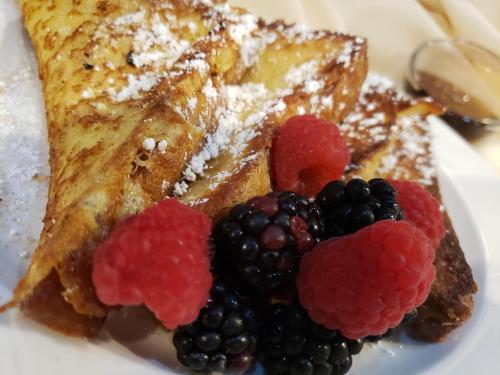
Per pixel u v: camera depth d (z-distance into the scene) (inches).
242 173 3.7
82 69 4.4
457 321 3.8
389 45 7.6
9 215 4.0
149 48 4.6
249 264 3.2
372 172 4.8
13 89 5.0
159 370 3.3
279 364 3.3
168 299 2.8
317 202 3.7
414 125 5.6
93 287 3.1
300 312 3.3
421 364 3.8
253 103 4.6
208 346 3.2
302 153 3.9
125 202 3.4
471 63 7.5
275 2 7.0
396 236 3.1
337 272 3.1
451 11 8.2
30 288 3.0
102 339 3.3
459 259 4.2
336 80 4.9
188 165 3.9
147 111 3.8
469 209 4.9
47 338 3.1
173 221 3.0
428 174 4.9
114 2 4.9
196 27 4.9
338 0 7.8
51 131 4.2
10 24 5.4
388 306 3.1
